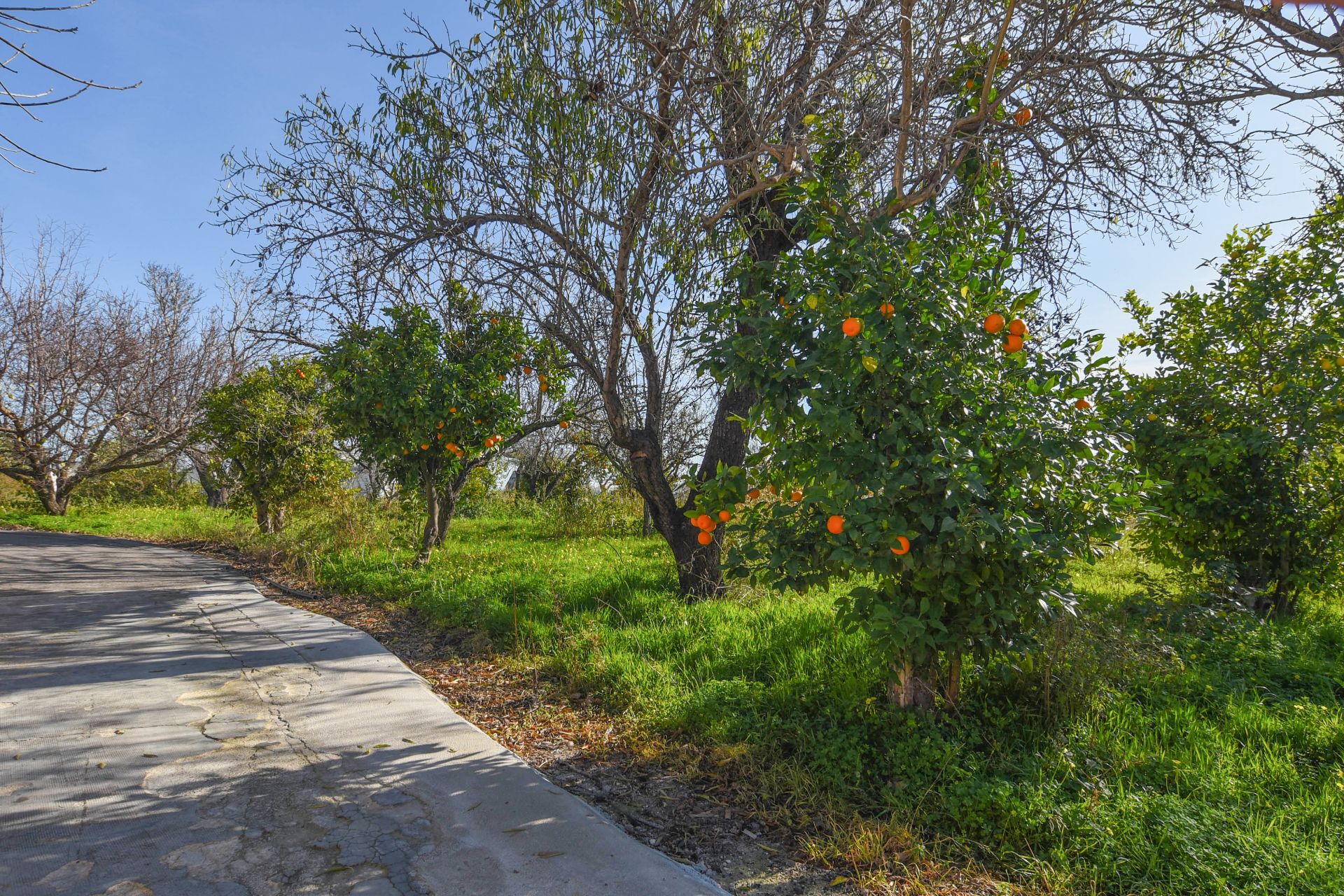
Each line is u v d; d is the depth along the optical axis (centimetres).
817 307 358
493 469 1545
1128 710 411
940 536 344
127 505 2433
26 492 2169
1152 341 760
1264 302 676
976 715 409
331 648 617
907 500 350
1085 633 429
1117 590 772
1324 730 387
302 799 332
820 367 352
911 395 341
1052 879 271
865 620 386
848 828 315
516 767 373
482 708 483
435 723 435
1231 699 434
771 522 394
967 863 290
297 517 1514
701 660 527
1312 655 538
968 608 377
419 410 881
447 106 667
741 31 583
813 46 525
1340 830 293
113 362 1942
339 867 275
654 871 278
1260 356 688
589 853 289
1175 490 691
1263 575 694
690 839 313
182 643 630
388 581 890
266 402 1398
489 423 966
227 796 334
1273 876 259
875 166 539
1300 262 667
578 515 1451
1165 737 381
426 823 312
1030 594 378
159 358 2033
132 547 1414
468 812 323
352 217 732
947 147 466
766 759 381
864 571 349
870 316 333
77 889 256
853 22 486
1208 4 403
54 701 464
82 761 370
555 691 511
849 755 365
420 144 672
